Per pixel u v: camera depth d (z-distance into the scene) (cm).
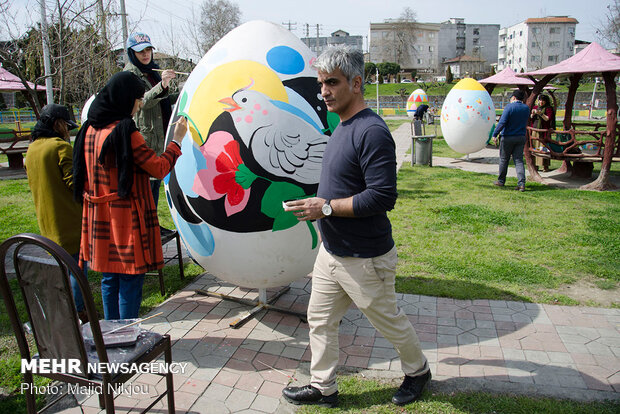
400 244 573
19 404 282
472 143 1135
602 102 3912
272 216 322
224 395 290
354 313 399
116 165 295
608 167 871
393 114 3831
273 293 436
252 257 335
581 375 304
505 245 563
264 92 321
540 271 479
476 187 899
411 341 268
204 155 322
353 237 245
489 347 341
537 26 7225
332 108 245
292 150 319
